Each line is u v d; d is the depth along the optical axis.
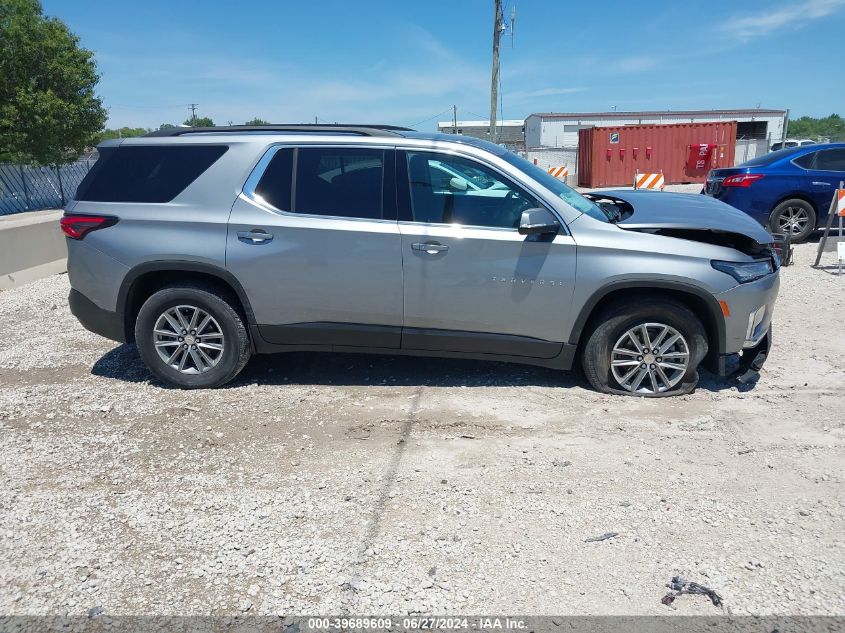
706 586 2.76
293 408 4.63
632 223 4.62
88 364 5.61
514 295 4.56
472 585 2.79
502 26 31.03
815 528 3.13
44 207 33.75
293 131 4.88
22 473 3.77
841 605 2.63
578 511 3.31
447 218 4.60
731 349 4.58
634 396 4.70
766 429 4.17
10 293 8.46
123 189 4.93
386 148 4.68
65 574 2.90
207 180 4.80
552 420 4.35
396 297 4.66
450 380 5.08
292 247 4.66
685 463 3.77
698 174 27.80
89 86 35.62
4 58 32.81
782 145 35.47
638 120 49.31
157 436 4.22
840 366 5.20
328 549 3.04
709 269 4.41
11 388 5.08
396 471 3.74
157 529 3.21
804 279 8.21
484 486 3.56
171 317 4.91
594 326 4.63
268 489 3.57
